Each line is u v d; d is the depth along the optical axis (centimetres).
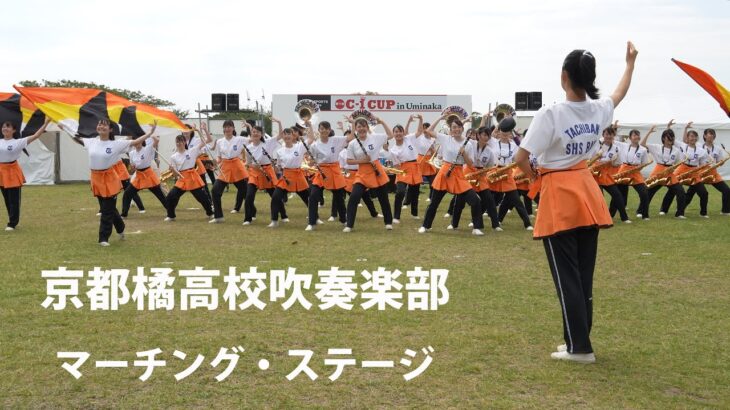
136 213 1441
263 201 1722
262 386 431
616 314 610
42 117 1206
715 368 465
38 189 2131
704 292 696
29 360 476
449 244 998
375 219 1339
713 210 1564
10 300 644
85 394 416
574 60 469
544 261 864
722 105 693
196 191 1320
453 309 622
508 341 525
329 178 1166
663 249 958
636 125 2720
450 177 1116
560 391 421
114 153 956
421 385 432
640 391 421
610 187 1300
